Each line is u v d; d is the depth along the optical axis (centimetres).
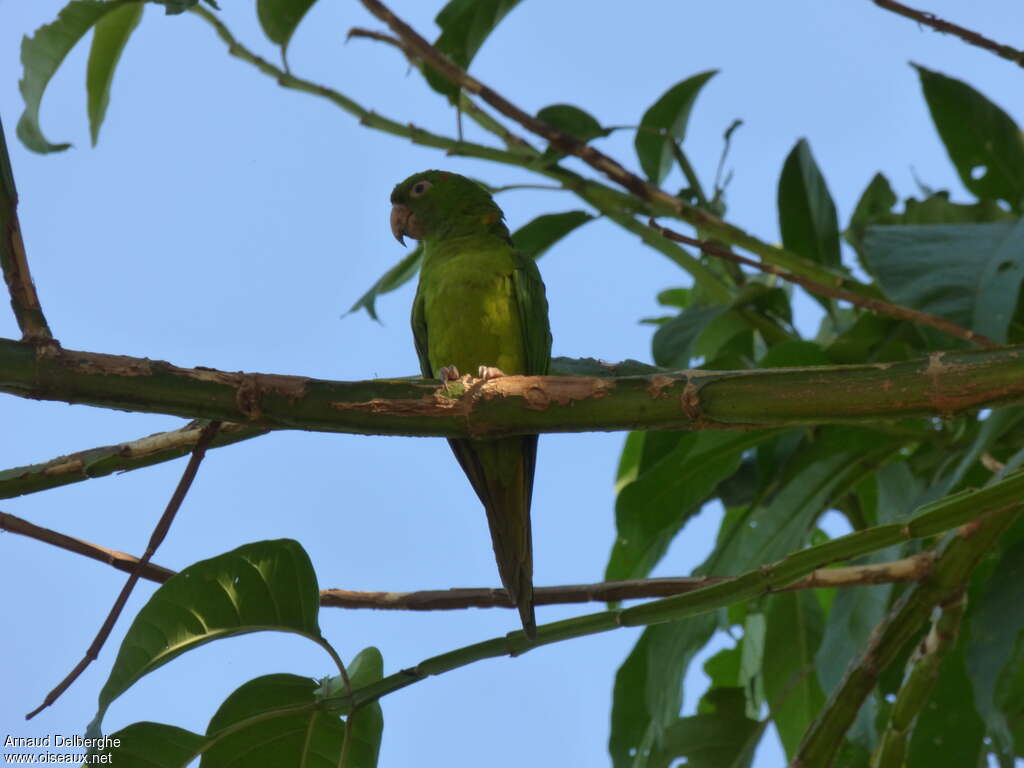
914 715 650
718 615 809
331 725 566
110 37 841
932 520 509
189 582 521
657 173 927
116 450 583
